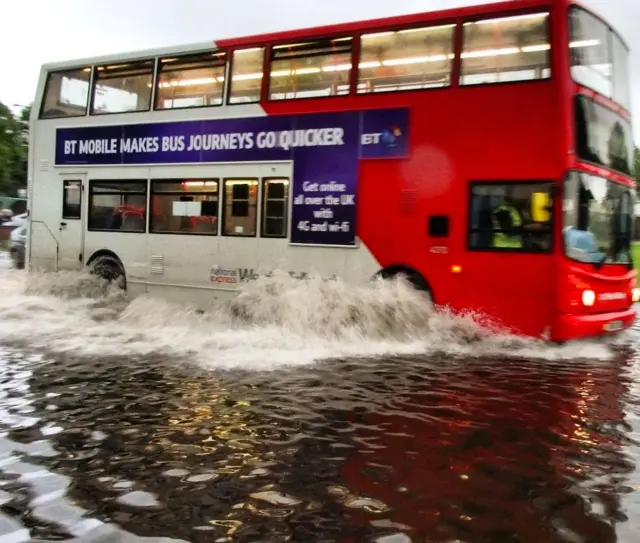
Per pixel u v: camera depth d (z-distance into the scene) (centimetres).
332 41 946
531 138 799
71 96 1252
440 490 404
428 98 867
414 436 506
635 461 457
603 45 874
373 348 844
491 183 823
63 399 602
